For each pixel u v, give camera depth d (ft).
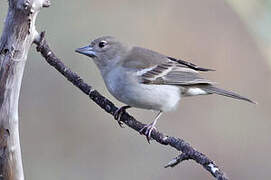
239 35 52.85
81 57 48.52
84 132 47.65
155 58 31.89
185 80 32.04
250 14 37.04
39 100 47.70
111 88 31.71
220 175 21.17
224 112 51.16
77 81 26.53
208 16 53.47
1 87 22.34
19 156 23.24
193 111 51.13
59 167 46.34
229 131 50.70
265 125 50.78
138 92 30.89
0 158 22.85
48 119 47.57
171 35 53.52
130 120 27.73
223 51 52.85
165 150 47.50
